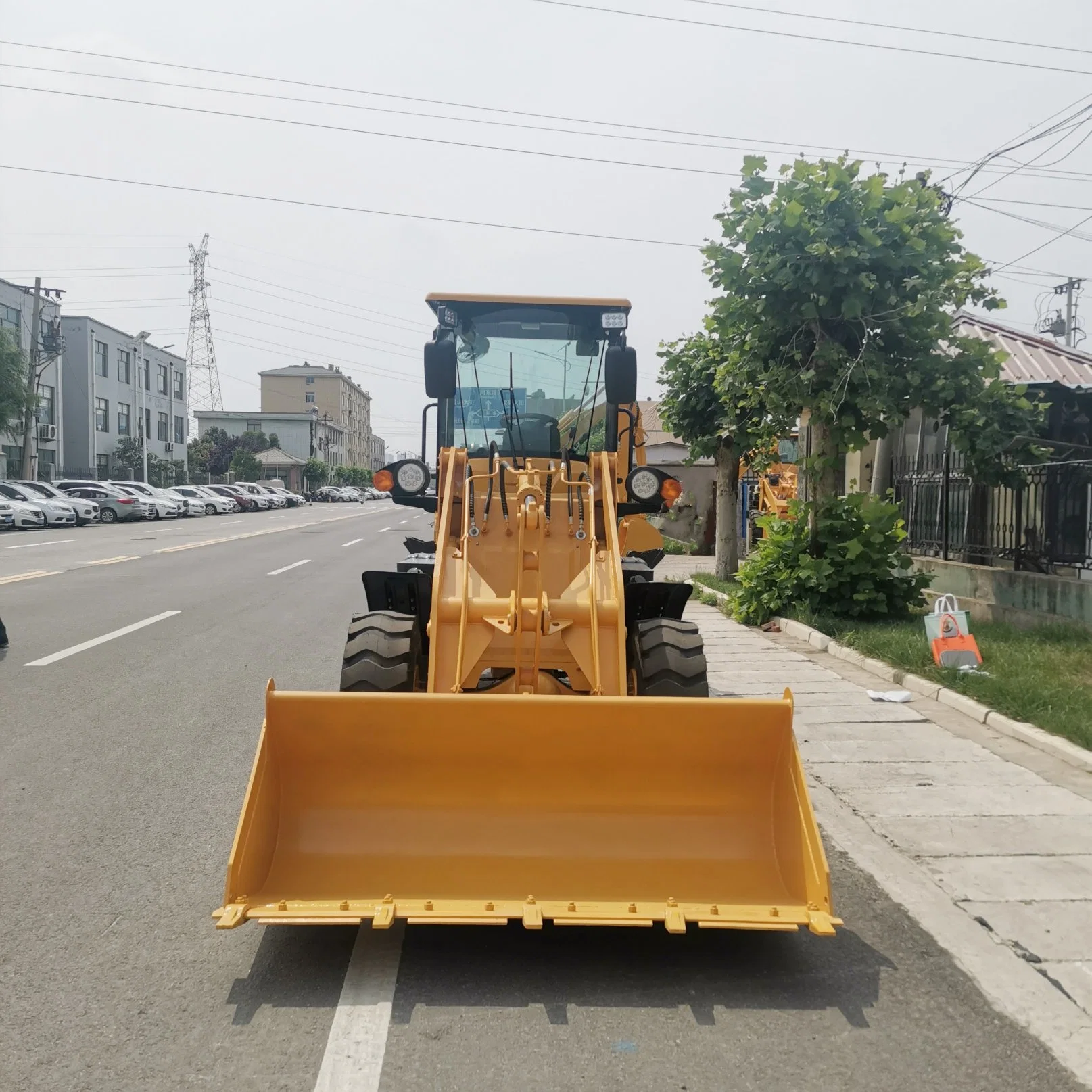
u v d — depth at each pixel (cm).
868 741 672
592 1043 318
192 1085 292
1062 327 3566
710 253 1055
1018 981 363
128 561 1959
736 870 390
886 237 1017
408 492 620
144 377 6406
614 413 669
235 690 805
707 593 1469
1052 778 594
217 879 441
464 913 351
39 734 666
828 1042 322
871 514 1121
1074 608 955
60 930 390
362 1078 297
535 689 505
